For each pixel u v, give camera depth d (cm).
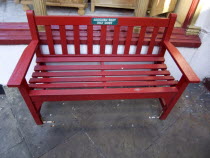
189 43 199
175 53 162
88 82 161
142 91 147
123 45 190
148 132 178
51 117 186
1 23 186
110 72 172
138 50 188
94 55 184
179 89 150
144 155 159
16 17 206
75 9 236
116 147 163
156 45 191
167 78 170
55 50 188
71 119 186
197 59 221
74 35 170
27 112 188
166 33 175
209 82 235
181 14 217
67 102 203
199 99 222
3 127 172
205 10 189
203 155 163
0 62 193
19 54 188
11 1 240
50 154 155
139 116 194
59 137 168
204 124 191
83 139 168
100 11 239
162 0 215
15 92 209
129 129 180
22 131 170
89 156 155
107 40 182
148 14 229
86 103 204
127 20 163
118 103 207
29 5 228
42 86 150
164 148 165
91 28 166
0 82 215
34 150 156
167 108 172
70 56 181
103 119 188
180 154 162
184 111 204
